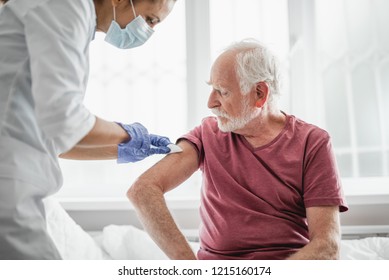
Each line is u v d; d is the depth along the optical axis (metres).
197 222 2.19
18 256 1.06
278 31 2.35
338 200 1.39
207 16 2.35
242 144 1.52
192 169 1.54
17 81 1.13
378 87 2.32
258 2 2.34
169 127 2.33
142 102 2.33
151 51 2.34
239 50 1.49
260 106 1.48
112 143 1.30
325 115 2.35
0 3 1.24
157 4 1.31
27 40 1.09
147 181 1.43
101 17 1.32
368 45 2.33
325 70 2.36
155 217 1.36
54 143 1.15
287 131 1.51
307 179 1.44
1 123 1.10
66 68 1.07
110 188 2.33
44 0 1.13
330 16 2.36
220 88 1.46
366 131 2.32
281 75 1.54
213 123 1.64
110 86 2.33
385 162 2.30
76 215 2.21
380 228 2.08
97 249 1.81
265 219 1.43
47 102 1.03
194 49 2.35
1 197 1.06
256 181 1.47
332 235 1.33
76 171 2.33
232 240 1.44
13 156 1.10
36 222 1.11
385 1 2.33
